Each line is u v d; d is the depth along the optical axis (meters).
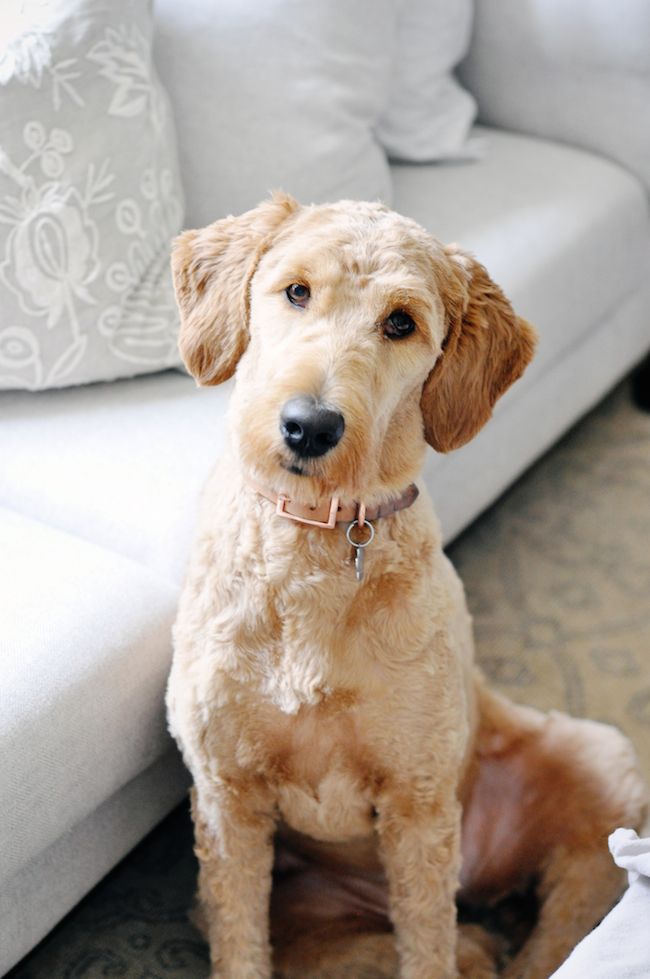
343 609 1.35
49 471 1.77
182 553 1.65
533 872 1.78
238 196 2.12
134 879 1.84
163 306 1.94
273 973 1.61
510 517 2.77
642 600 2.50
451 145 2.73
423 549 1.41
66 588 1.54
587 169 2.78
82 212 1.82
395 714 1.37
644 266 2.91
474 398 1.44
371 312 1.27
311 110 2.16
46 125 1.79
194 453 1.78
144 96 1.89
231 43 2.13
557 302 2.44
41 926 1.55
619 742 1.80
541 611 2.46
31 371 1.84
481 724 1.84
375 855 1.63
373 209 1.38
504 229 2.44
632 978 0.96
